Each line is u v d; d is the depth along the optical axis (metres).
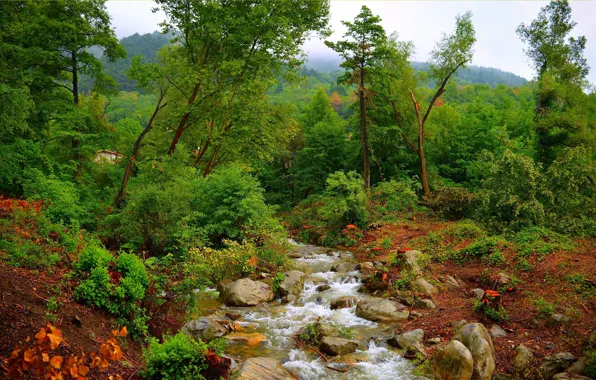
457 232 14.71
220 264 11.60
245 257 12.45
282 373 6.42
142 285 7.25
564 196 13.99
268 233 13.82
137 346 6.40
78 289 6.53
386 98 28.34
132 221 12.93
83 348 5.31
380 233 18.12
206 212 15.12
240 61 17.88
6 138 14.94
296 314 9.78
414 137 29.44
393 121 29.34
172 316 7.88
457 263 12.31
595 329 7.25
